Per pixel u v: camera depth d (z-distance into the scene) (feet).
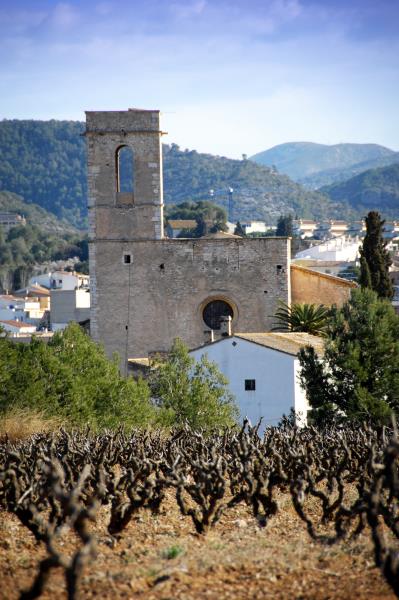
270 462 155.94
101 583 91.61
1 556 104.78
